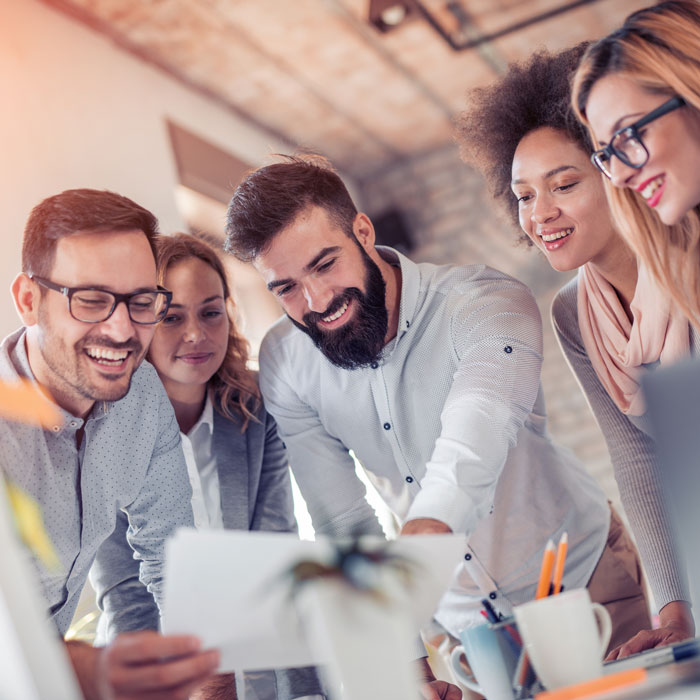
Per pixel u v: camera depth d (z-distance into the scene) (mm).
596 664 803
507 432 1228
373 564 758
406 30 3480
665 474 812
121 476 1377
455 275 1460
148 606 1530
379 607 750
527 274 4480
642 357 1373
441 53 3697
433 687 1184
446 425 1230
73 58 2908
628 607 1577
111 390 1244
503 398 1264
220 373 1736
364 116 4148
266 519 1733
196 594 754
